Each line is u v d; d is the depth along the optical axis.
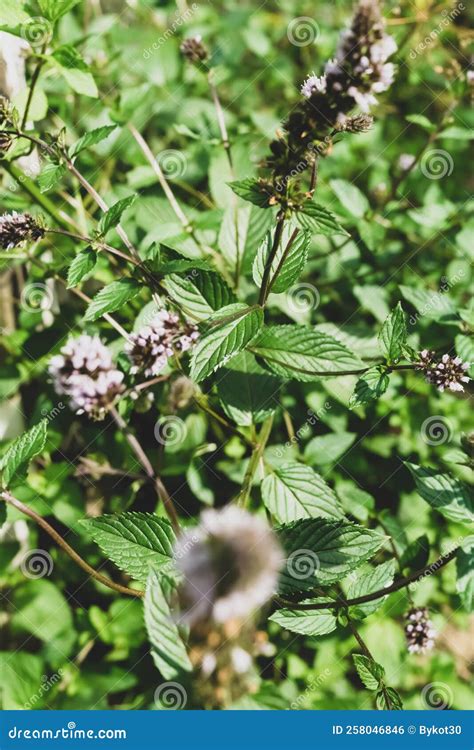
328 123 0.49
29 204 0.65
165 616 0.47
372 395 0.53
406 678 0.66
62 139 0.54
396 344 0.53
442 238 0.72
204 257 0.65
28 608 0.62
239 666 0.46
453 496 0.53
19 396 0.69
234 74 0.81
